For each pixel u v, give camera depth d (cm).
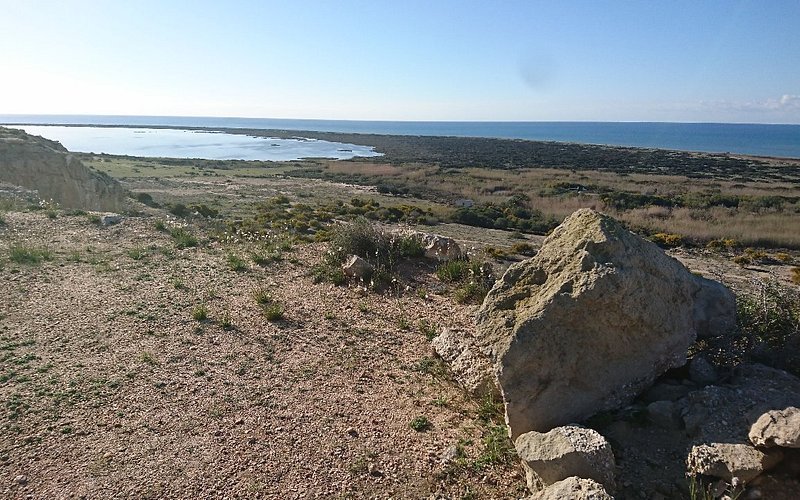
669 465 388
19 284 889
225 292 910
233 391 580
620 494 370
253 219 2305
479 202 3744
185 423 514
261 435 500
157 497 412
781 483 349
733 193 4138
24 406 529
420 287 974
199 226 1584
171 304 837
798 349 483
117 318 768
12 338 686
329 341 730
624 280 448
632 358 464
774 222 2717
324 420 530
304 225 2003
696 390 445
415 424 524
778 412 368
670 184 4894
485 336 495
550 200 3716
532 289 503
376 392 593
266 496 418
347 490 426
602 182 5025
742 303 549
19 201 1673
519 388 450
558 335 452
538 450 392
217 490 422
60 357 641
